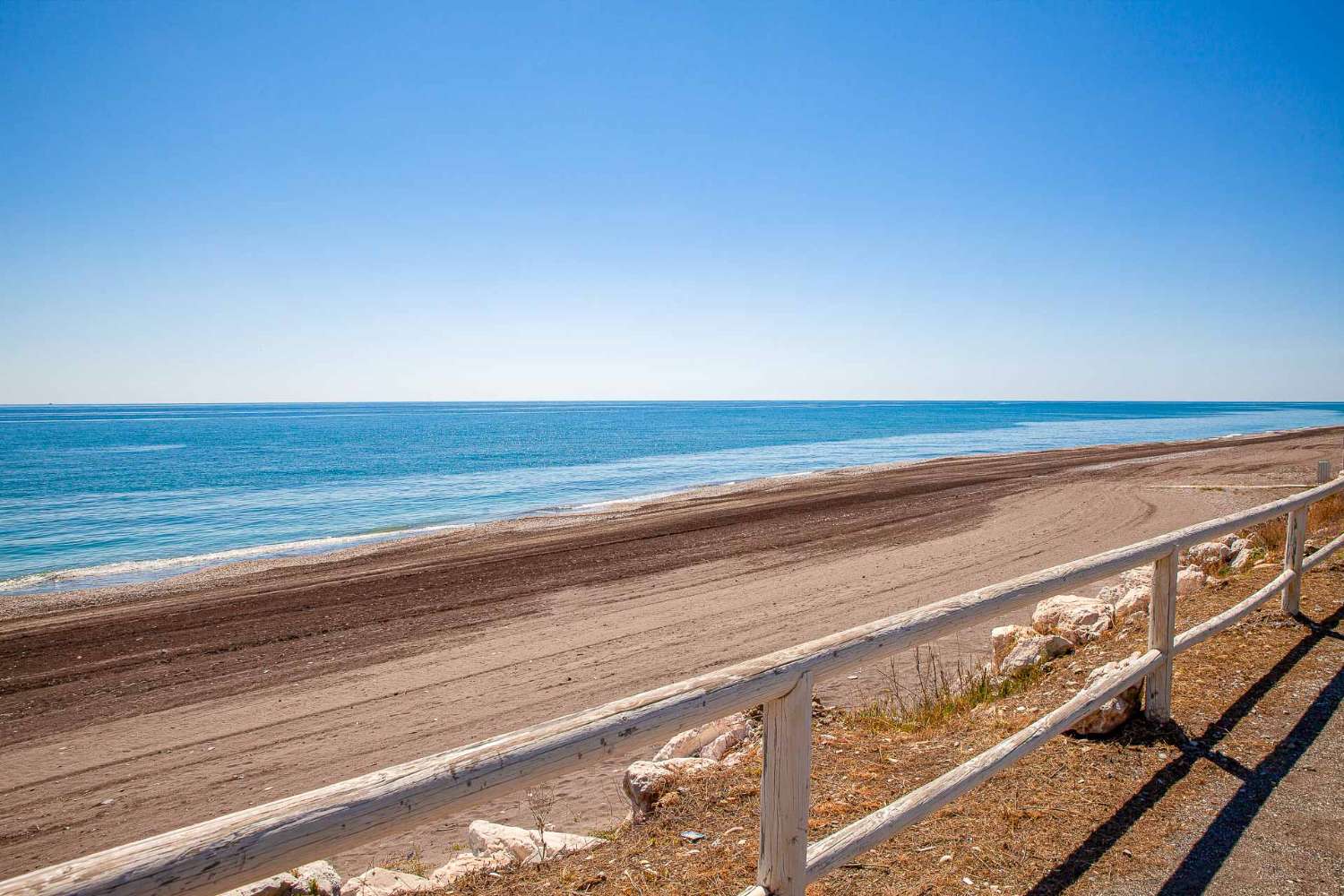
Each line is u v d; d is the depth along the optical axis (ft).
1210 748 12.48
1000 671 19.48
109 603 42.83
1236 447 123.44
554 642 31.63
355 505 89.92
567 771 5.20
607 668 27.99
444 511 84.33
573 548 53.47
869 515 63.77
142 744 23.00
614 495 94.73
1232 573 27.27
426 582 44.37
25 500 96.43
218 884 3.81
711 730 16.35
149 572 53.21
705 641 30.73
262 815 4.00
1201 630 14.69
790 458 154.71
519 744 5.00
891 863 9.50
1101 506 62.90
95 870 3.47
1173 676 15.72
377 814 4.34
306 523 76.84
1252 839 9.85
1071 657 18.71
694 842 10.76
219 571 51.52
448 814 4.66
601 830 14.48
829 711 18.04
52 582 50.57
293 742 22.63
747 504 75.00
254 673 29.50
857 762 13.39
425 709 24.81
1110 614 21.48
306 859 4.11
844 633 7.62
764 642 30.32
